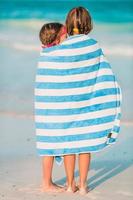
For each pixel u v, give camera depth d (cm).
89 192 574
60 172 643
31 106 970
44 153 567
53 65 557
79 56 556
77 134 562
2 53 1457
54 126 562
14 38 1708
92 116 562
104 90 562
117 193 570
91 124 562
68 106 559
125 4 2527
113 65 1309
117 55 1440
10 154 714
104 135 564
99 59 563
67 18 570
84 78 558
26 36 1761
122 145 761
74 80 557
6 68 1267
